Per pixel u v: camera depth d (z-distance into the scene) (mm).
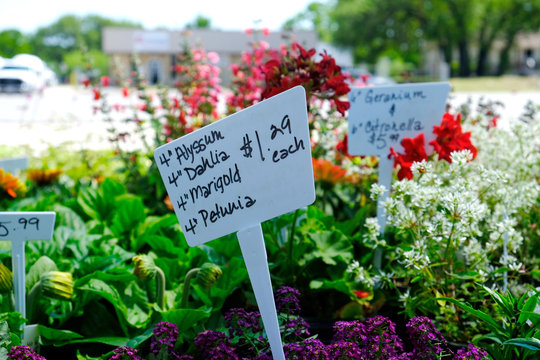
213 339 1691
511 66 55250
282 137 1707
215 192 1794
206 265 2029
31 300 1975
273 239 2521
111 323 2205
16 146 5719
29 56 30875
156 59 39688
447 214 2166
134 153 3938
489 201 2598
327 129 3385
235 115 1750
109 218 2998
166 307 2254
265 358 1708
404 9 47656
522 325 1745
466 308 1831
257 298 1729
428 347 1670
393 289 2477
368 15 48844
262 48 3818
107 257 2324
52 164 5188
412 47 51875
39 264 2203
